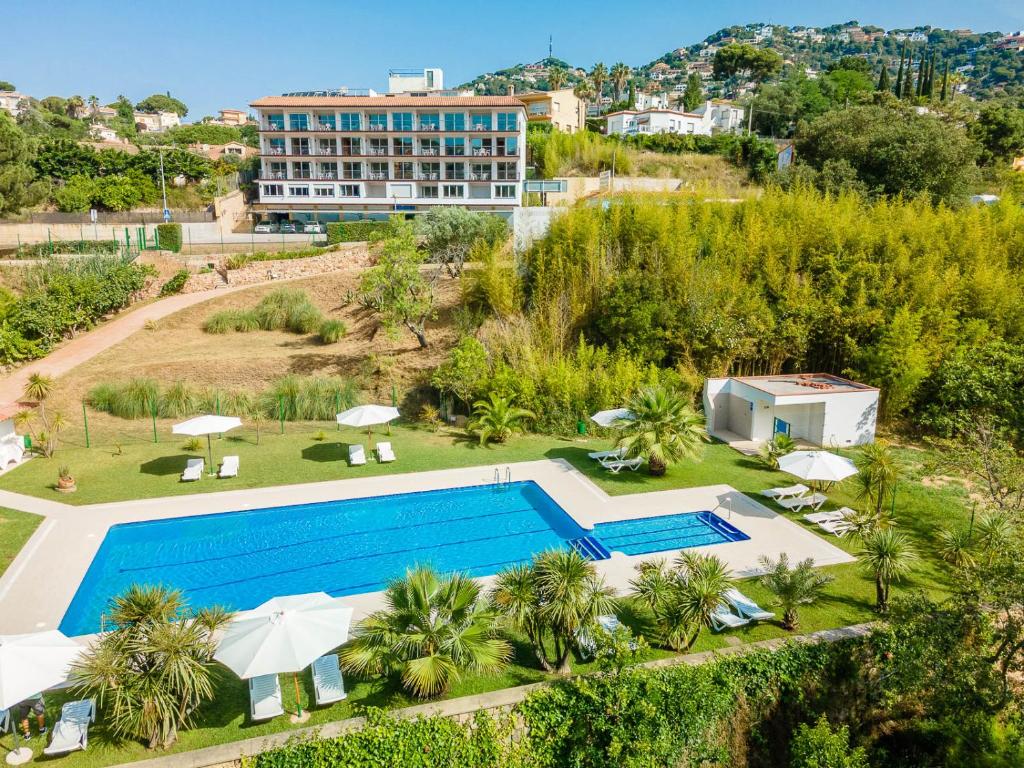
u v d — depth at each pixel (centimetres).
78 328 3400
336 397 2712
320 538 1733
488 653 1048
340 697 1054
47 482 1998
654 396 2148
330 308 3562
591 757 1046
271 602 1099
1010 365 2316
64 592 1393
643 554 1598
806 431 2456
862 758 1030
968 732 1092
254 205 5697
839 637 1236
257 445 2372
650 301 2672
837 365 2722
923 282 2584
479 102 5575
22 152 4706
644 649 1160
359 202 5688
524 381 2545
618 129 8719
